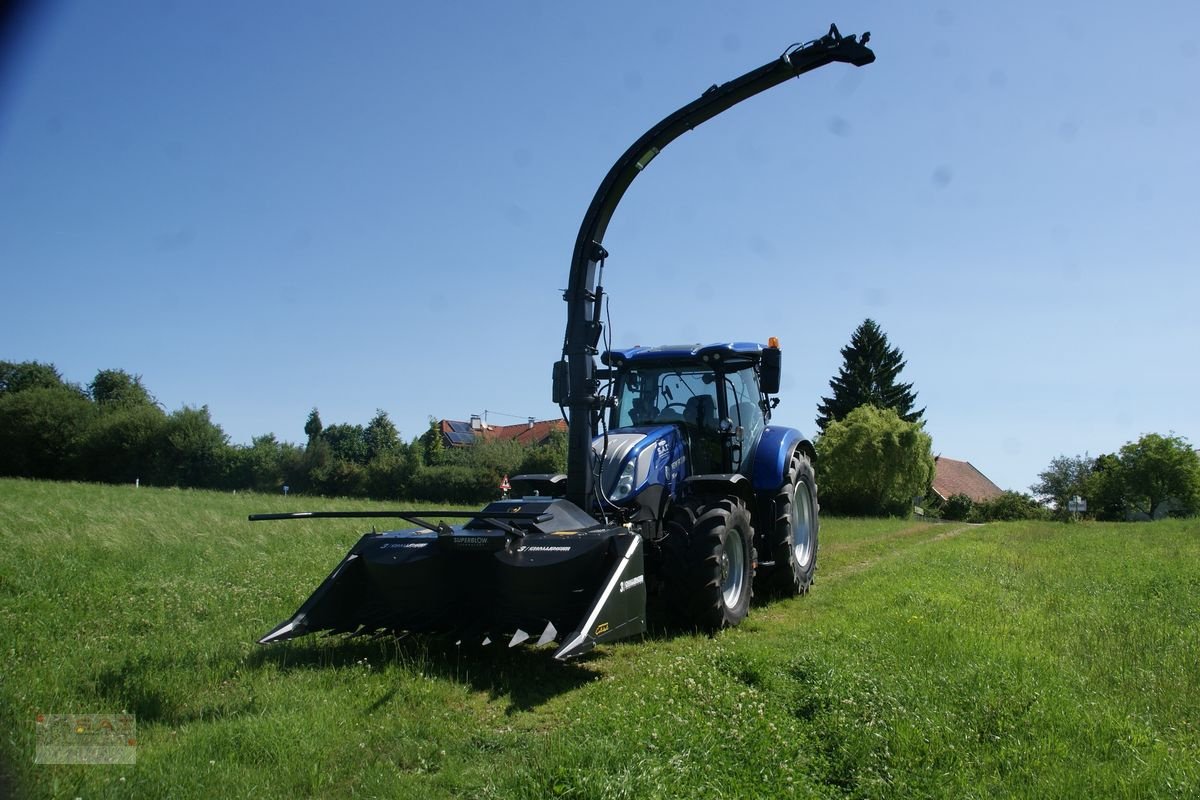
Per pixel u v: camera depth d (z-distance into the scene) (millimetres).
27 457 49688
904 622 6562
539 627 5371
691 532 6633
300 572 8484
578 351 6355
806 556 9172
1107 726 4145
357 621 5766
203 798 3248
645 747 3732
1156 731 4195
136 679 4625
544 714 4555
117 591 7195
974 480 67062
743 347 8547
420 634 5684
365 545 5906
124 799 3207
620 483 6836
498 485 36844
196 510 16344
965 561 11219
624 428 7789
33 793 3219
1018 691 4547
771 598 8477
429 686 4773
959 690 4598
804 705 4480
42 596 6812
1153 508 44406
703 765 3609
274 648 5527
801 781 3541
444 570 5676
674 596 6621
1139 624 6617
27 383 65062
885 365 50688
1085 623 6699
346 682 4848
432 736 4070
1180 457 42906
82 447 48812
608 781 3303
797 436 9016
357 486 41688
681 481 7617
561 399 6367
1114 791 3469
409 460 40156
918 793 3451
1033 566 10609
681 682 4891
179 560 9156
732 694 4605
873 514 36281
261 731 3881
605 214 6398
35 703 4211
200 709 4316
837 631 6309
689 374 8422
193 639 5707
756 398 9164
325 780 3502
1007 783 3537
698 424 8242
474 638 5309
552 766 3484
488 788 3383
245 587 7602
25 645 5344
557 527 5758
